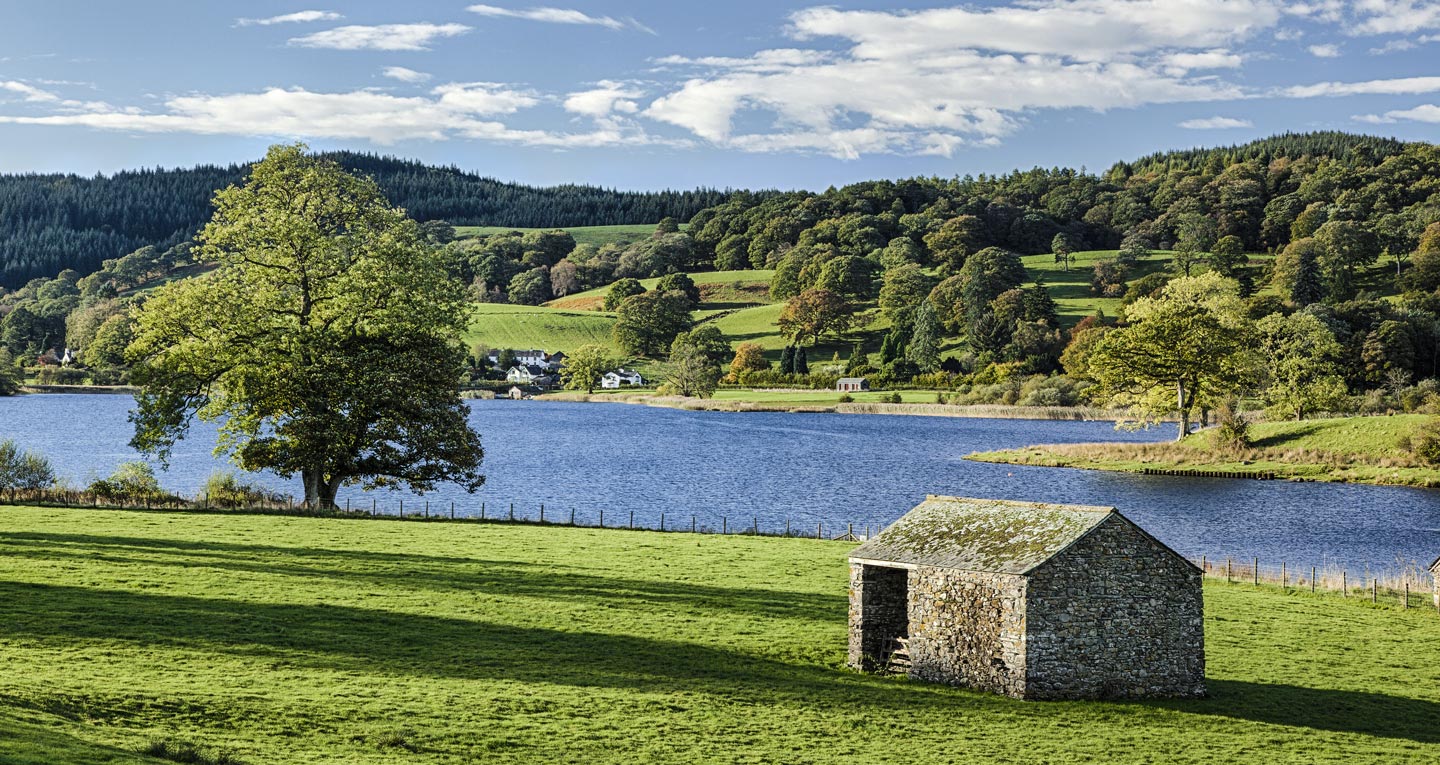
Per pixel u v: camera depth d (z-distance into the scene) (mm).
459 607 44125
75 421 177000
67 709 29109
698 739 31062
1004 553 37031
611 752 29734
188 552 52281
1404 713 36406
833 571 55219
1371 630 47656
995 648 36406
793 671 38219
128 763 24078
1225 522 85000
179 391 70375
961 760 30422
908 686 37031
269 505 72312
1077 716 34406
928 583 37969
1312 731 34219
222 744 27828
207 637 37656
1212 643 44500
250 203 73688
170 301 71000
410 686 34031
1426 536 79188
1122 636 36594
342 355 70375
